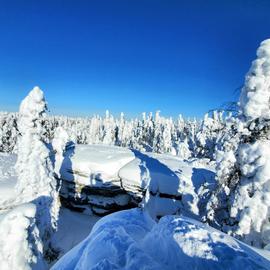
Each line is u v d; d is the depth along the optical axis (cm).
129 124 9669
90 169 3070
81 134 9456
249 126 1343
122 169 2912
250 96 1320
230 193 1419
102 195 3100
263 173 1285
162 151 6950
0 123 7794
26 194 2203
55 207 2345
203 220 1500
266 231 1251
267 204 1261
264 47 1309
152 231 531
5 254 1516
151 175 2658
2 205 2509
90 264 479
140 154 3250
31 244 1602
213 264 421
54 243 2338
